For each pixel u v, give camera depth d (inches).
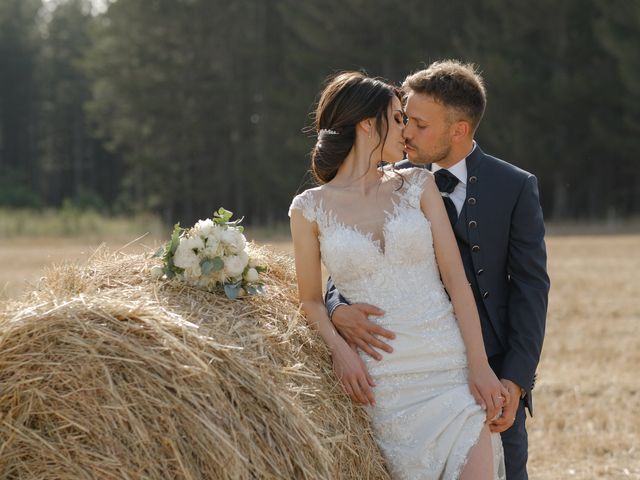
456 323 139.9
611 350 350.0
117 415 111.4
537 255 144.2
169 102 1798.7
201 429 112.0
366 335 137.2
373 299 137.9
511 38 1461.6
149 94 1809.8
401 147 142.3
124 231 1488.7
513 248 145.8
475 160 147.8
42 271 141.2
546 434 240.8
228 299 135.9
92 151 2758.4
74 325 114.4
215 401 114.0
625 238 1005.8
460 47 1464.1
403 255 136.7
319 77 1598.2
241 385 117.3
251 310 134.9
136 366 112.9
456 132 143.6
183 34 1811.0
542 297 143.2
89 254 150.9
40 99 2795.3
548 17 1449.3
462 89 141.5
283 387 122.3
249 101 1825.8
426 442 133.4
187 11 1807.3
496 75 1416.1
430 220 139.5
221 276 136.1
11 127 2822.3
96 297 120.1
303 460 117.3
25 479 111.7
